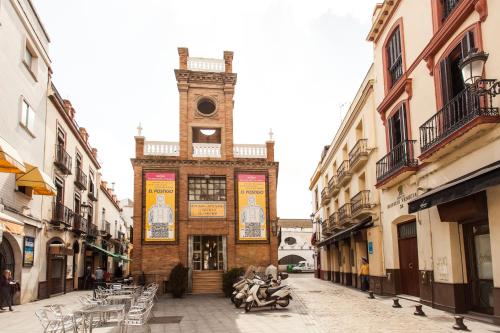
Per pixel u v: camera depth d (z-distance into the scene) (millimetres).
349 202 23094
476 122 9531
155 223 22109
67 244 23203
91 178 30750
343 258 25609
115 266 42125
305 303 15203
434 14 12766
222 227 22547
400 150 15164
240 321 11539
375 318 11125
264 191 23281
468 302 11391
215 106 24062
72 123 23750
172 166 22875
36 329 10367
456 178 11445
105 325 10578
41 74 18984
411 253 15227
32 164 17375
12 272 16297
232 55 24547
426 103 13430
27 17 16859
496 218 9539
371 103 18969
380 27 17625
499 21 9555
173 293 19641
